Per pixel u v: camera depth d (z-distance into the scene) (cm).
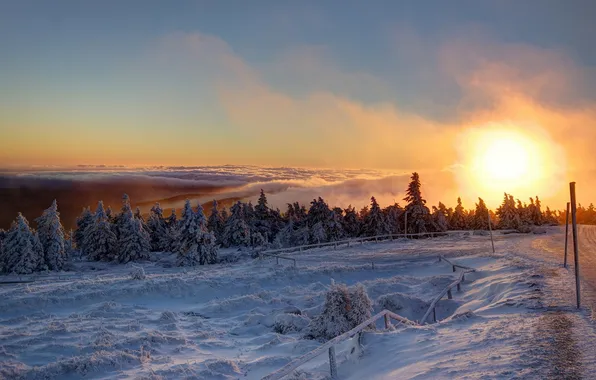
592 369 723
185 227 4762
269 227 7225
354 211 7594
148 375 1052
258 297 2170
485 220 8388
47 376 1072
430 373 794
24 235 4478
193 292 2412
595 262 2695
